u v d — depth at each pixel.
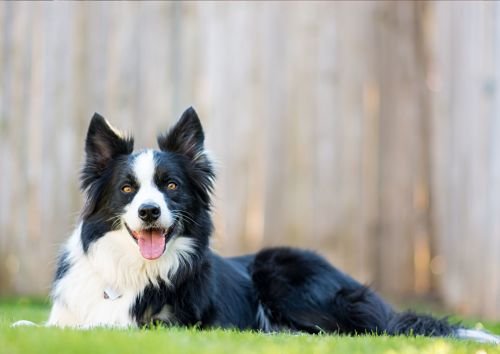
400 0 14.54
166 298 7.30
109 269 7.33
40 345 5.46
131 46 13.89
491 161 12.41
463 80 13.17
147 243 7.14
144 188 7.31
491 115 12.44
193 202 7.55
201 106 13.89
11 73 13.84
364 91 14.24
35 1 13.82
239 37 13.87
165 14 13.89
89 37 13.86
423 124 14.72
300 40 13.95
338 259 14.05
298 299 8.15
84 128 13.86
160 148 7.84
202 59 13.88
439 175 14.08
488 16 12.52
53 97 13.84
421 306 13.41
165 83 13.89
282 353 5.57
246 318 7.96
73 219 13.62
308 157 13.99
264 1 13.88
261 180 13.94
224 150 13.88
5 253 13.80
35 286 13.70
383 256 14.42
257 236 13.92
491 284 12.34
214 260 7.99
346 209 14.10
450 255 13.62
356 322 8.09
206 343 5.73
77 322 7.38
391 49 14.48
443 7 13.76
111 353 5.35
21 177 13.84
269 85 13.91
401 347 6.10
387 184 14.43
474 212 12.83
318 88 14.02
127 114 13.88
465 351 6.25
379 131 14.38
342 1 14.11
